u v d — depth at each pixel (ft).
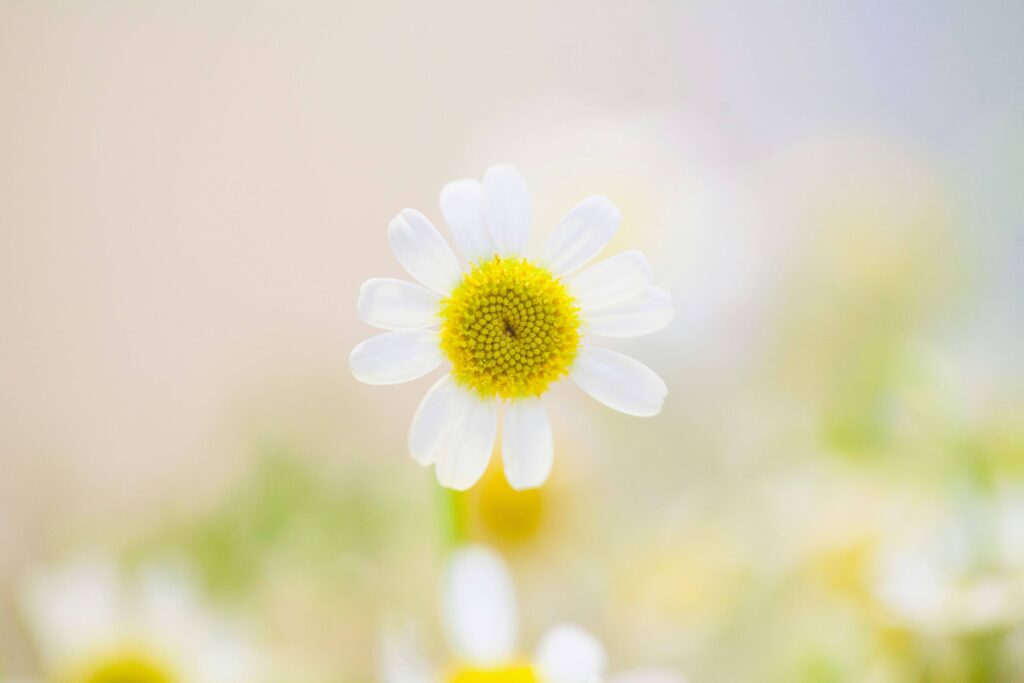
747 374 0.71
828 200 0.72
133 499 0.68
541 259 0.58
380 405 0.72
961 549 0.61
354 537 0.66
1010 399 0.67
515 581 0.65
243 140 0.89
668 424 0.70
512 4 0.92
